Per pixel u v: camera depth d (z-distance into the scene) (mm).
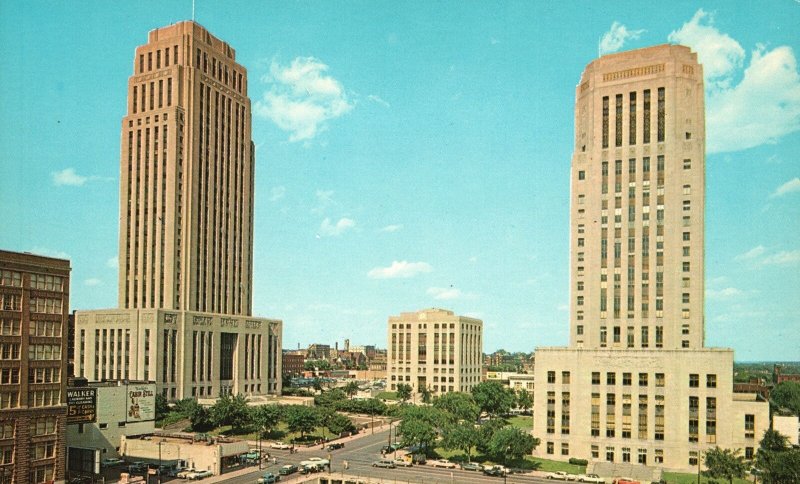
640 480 121625
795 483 101438
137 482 111062
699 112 144500
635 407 135250
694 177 142125
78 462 109938
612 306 145875
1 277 98562
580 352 141000
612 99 151000
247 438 161625
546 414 142375
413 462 136000
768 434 120250
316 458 133375
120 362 197750
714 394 129750
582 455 138250
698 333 138375
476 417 188250
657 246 143500
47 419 103688
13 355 99438
